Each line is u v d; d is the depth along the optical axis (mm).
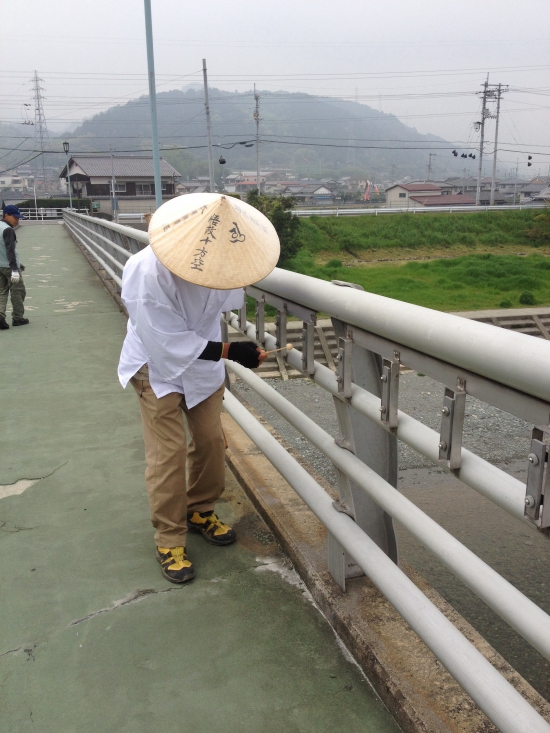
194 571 2344
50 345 6051
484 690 1269
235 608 2150
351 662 1888
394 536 2062
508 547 5445
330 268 30453
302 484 2195
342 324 1772
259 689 1795
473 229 42219
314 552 2322
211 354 2168
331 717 1694
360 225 40844
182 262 1824
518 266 31266
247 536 2600
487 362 1130
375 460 1944
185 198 1997
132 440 3656
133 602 2193
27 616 2131
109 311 7820
